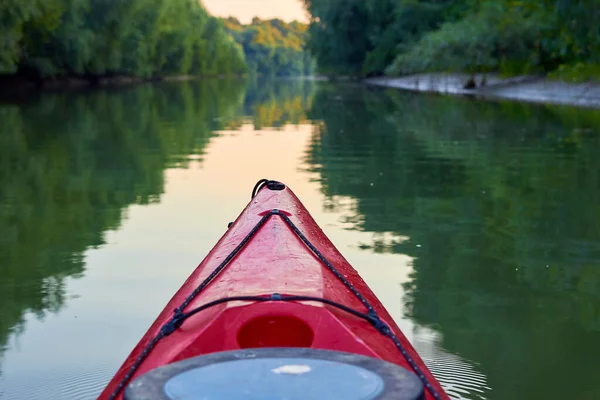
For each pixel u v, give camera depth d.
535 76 30.50
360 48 56.19
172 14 70.25
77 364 3.43
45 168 9.20
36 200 7.09
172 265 4.90
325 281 2.47
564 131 13.35
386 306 4.20
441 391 2.07
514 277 4.73
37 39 35.72
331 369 1.55
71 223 6.11
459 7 44.66
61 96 30.64
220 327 2.10
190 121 17.39
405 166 9.19
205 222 6.07
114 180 8.20
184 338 2.13
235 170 8.88
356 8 54.34
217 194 7.27
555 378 3.33
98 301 4.23
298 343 2.15
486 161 9.59
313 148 11.24
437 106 21.97
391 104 23.98
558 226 6.01
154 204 6.82
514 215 6.39
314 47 60.03
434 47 35.38
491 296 4.38
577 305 4.23
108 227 5.95
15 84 37.09
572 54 28.59
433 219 6.22
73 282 4.57
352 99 28.61
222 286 2.50
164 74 72.69
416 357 2.28
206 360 1.59
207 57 92.62
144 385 1.47
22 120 17.00
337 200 6.98
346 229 5.86
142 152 10.84
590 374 3.36
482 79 32.72
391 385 1.47
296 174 8.53
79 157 10.26
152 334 2.39
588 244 5.47
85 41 37.81
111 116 18.88
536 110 19.09
